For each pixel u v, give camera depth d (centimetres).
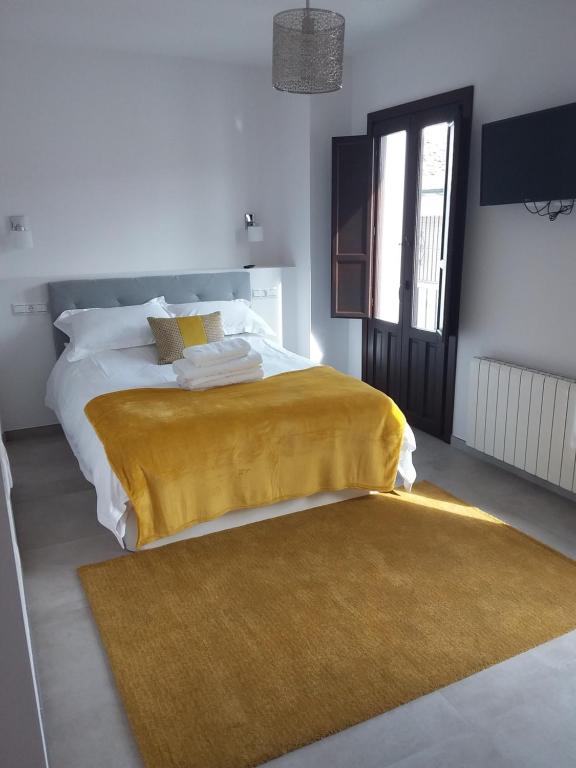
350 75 485
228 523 312
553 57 324
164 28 398
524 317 361
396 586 262
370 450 331
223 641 229
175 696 203
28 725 153
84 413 328
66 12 365
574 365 334
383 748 183
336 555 287
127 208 472
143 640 230
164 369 391
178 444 285
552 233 336
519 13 340
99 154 455
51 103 435
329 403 323
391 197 466
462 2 376
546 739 186
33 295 438
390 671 213
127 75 453
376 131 466
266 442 303
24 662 149
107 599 255
